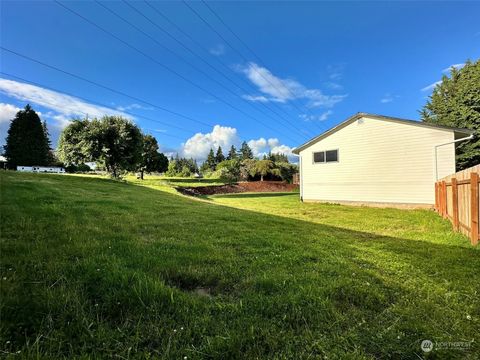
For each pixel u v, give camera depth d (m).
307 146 16.28
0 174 12.84
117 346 1.67
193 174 60.03
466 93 19.89
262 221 7.31
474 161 19.06
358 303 2.46
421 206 12.41
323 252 4.21
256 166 37.88
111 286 2.37
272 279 2.83
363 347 1.81
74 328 1.79
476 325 2.13
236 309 2.21
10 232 3.91
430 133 12.32
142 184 19.23
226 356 1.65
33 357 1.48
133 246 3.77
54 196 8.20
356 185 14.32
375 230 7.05
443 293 2.74
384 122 13.47
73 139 22.47
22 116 44.53
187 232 5.20
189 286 2.78
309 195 16.22
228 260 3.54
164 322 1.97
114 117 23.61
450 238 5.85
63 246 3.42
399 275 3.30
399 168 13.04
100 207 7.22
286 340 1.83
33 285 2.26
